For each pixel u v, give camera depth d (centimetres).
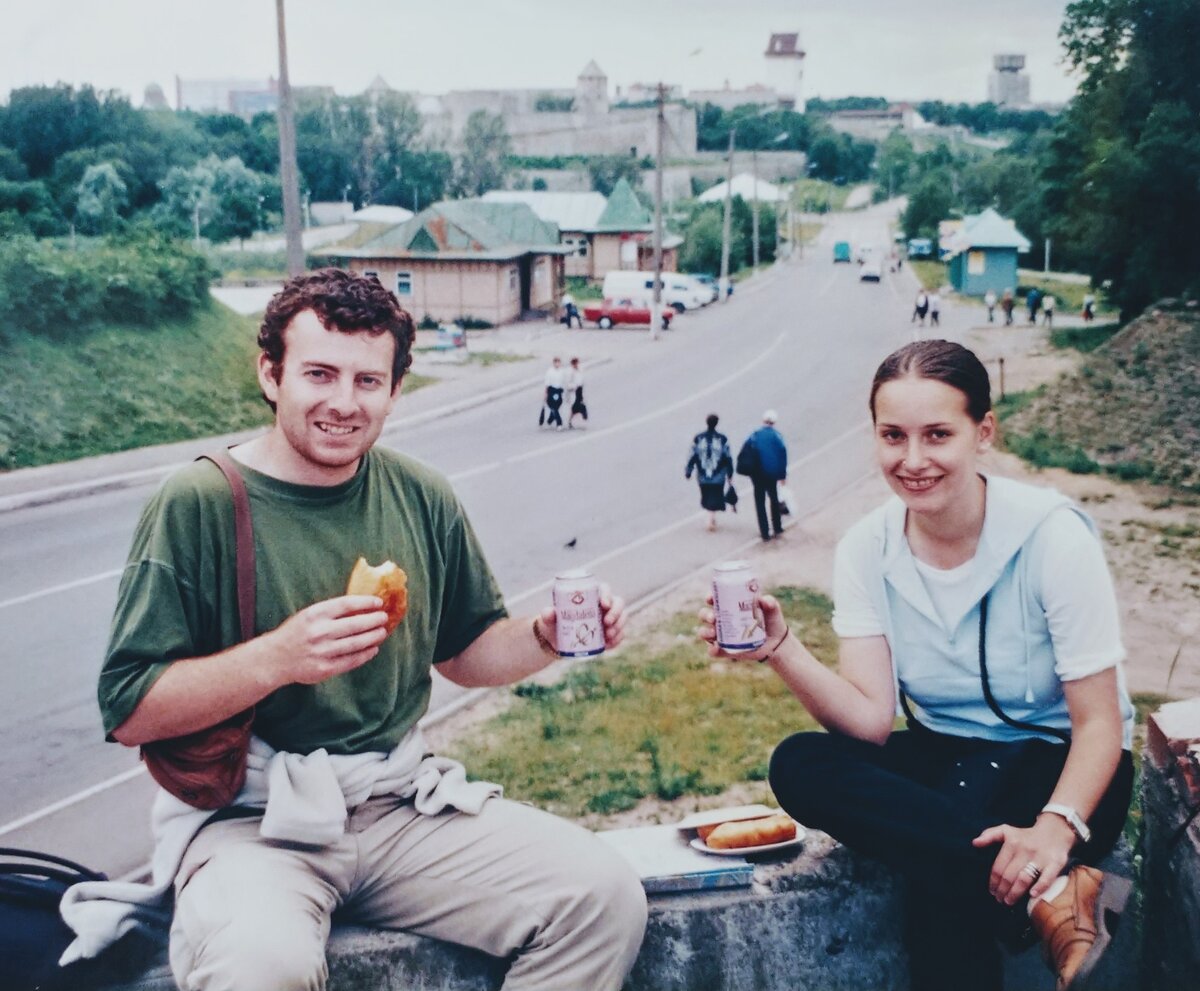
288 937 206
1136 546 1466
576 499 1702
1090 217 3691
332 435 224
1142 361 2480
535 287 5406
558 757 722
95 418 2270
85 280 2462
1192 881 226
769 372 3412
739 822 277
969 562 252
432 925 235
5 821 682
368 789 236
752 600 251
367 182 11581
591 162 12825
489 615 270
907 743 272
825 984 268
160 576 218
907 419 241
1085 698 240
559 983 226
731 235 8594
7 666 984
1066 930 215
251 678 206
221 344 2709
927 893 249
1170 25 3494
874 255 8550
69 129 7350
